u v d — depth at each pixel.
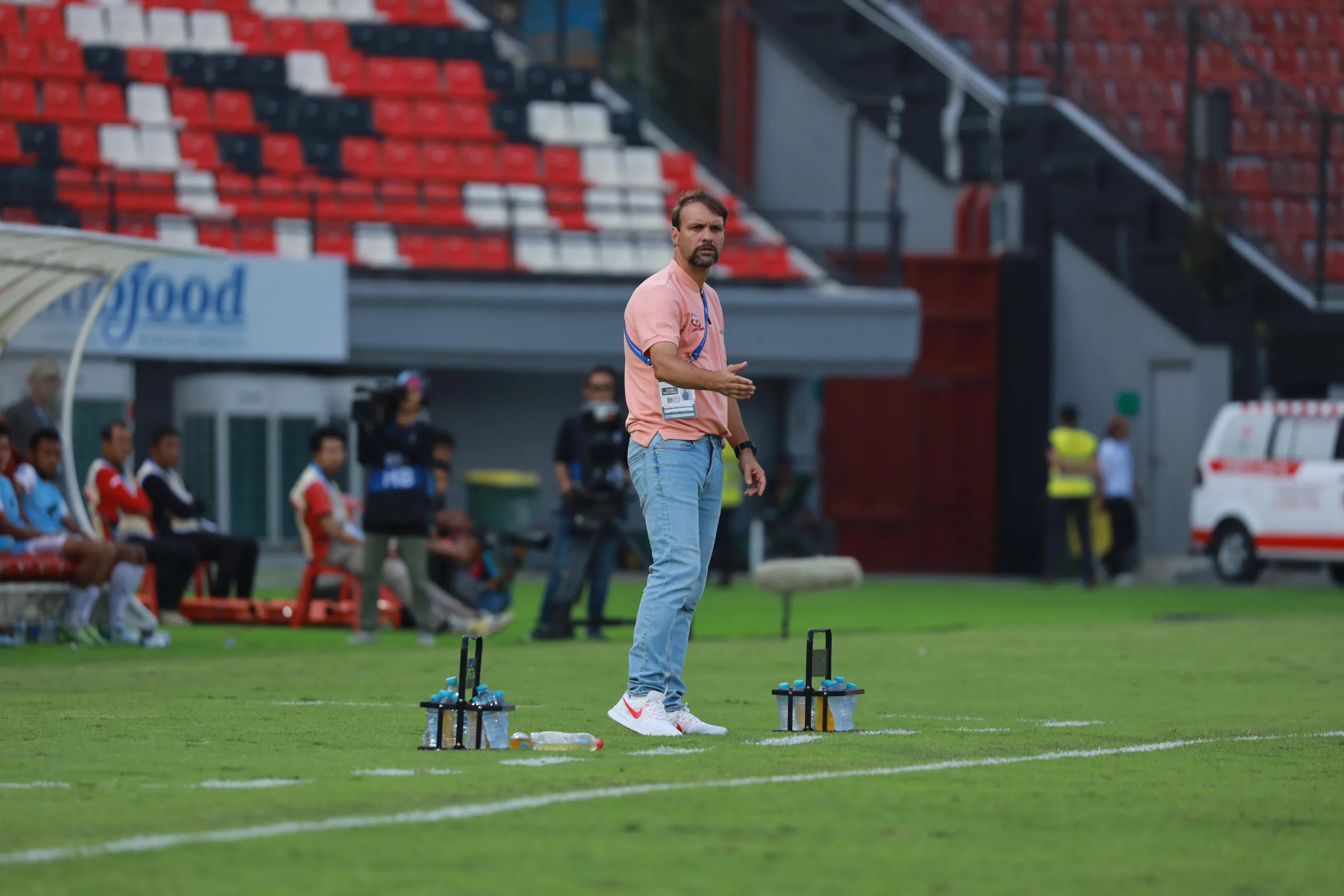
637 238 97.75
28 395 51.56
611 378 54.09
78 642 50.16
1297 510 87.31
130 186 85.25
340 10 108.62
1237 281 97.25
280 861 17.08
